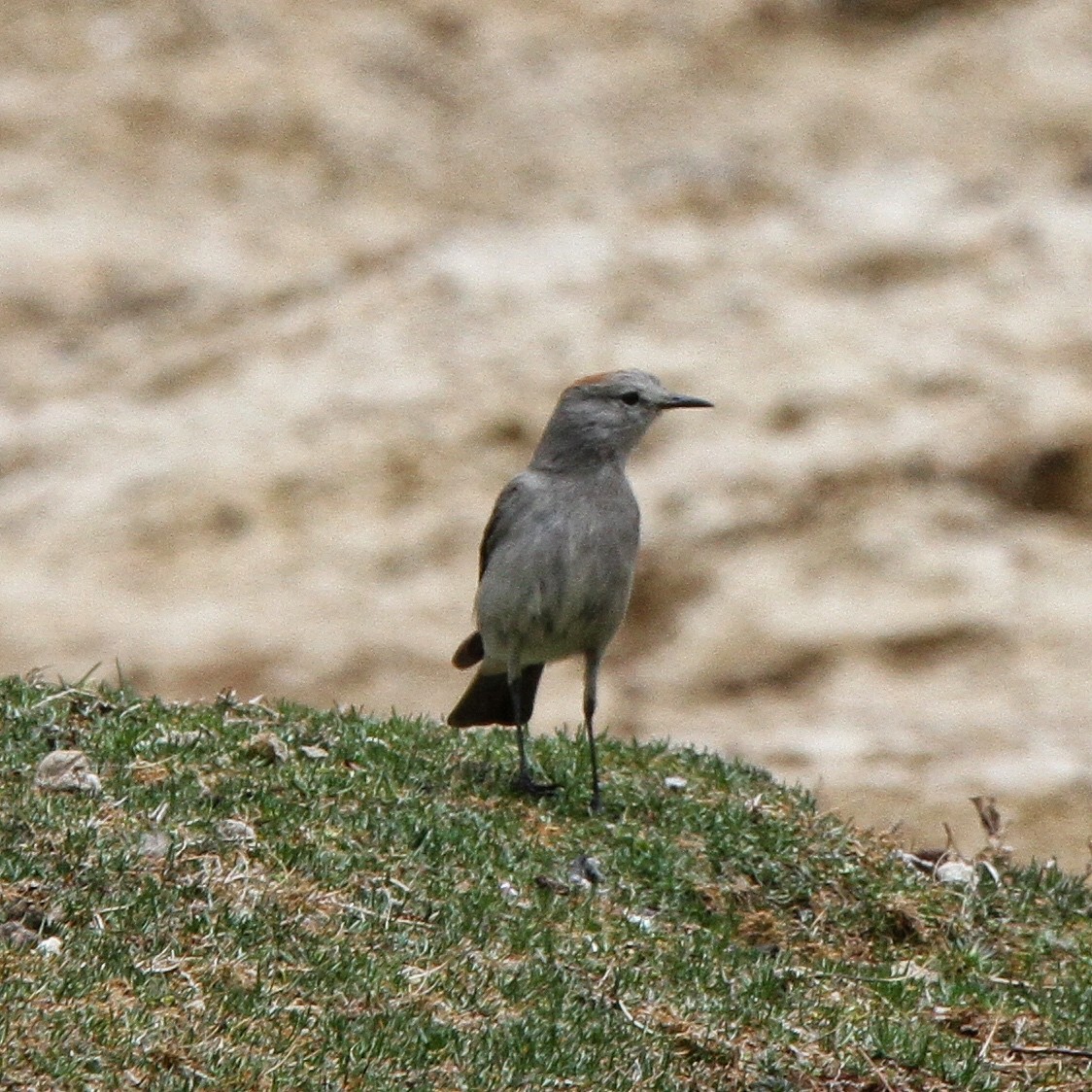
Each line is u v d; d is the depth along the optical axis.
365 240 29.11
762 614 20.67
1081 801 15.64
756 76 32.34
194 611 21.38
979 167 29.12
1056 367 23.75
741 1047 7.30
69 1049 6.36
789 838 9.12
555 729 10.56
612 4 34.44
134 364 26.52
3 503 23.58
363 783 8.93
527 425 23.66
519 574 9.34
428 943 7.54
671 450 22.88
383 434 23.73
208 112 32.12
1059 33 32.47
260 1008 6.83
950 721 18.67
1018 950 8.73
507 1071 6.80
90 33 33.53
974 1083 7.29
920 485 22.19
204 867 7.71
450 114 32.31
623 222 28.33
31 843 7.59
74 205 30.09
